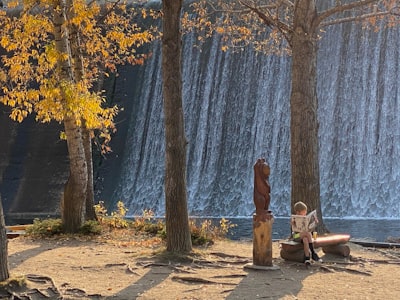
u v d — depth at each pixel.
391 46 29.61
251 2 18.00
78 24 15.13
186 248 11.05
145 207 31.42
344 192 28.16
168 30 10.95
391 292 8.42
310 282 9.04
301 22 14.30
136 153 33.50
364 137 28.91
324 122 30.08
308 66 14.27
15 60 15.34
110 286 8.72
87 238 14.41
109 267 10.21
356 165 28.56
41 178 32.78
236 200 30.19
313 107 14.27
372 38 30.25
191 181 31.88
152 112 34.25
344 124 29.59
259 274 9.57
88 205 16.42
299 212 10.54
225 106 32.91
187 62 34.78
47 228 15.10
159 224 15.68
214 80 33.72
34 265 10.50
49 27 14.77
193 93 34.09
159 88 34.62
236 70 33.31
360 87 29.86
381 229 22.31
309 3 14.34
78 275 9.54
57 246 13.21
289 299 7.89
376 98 29.25
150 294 8.19
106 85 35.09
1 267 8.00
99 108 13.72
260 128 31.61
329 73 30.83
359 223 24.23
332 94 30.39
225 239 14.45
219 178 31.30
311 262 10.23
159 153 33.06
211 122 32.91
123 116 34.62
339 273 9.80
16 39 15.96
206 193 31.06
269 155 30.88
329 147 29.53
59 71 14.16
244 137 31.83
